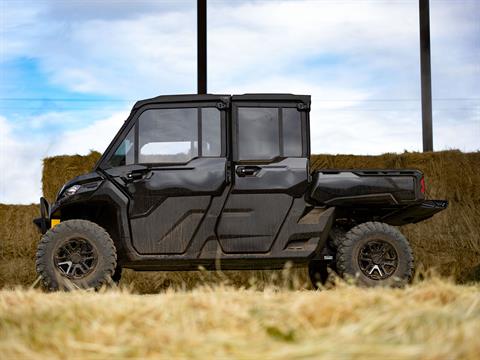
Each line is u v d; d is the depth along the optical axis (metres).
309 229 5.96
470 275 8.81
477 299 2.76
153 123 6.04
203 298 2.80
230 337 1.99
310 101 6.06
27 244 9.55
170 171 5.94
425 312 2.27
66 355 1.89
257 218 5.93
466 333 1.93
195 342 1.92
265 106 6.04
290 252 5.95
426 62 11.93
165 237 5.90
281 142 6.01
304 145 6.03
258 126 6.01
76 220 5.90
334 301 2.47
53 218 6.25
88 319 2.41
